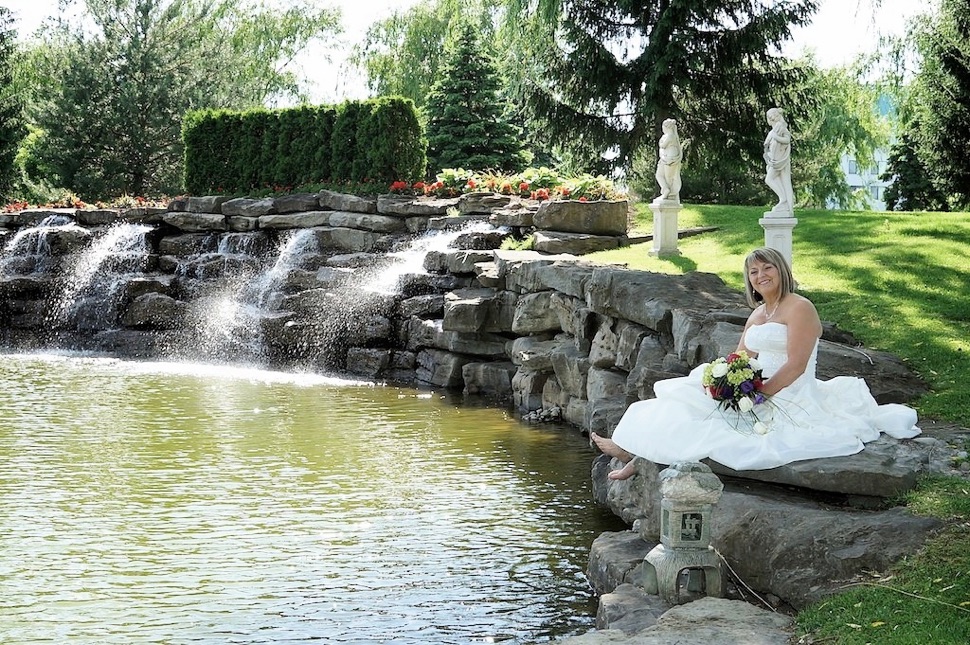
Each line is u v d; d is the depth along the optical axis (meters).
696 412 6.71
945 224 16.25
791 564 5.71
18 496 9.19
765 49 26.41
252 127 25.36
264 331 17.98
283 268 19.70
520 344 14.30
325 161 24.12
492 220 18.77
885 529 5.70
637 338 11.16
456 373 15.77
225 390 15.13
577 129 28.34
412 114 23.03
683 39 25.59
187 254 22.23
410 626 6.38
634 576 6.41
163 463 10.44
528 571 7.36
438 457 10.83
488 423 12.78
